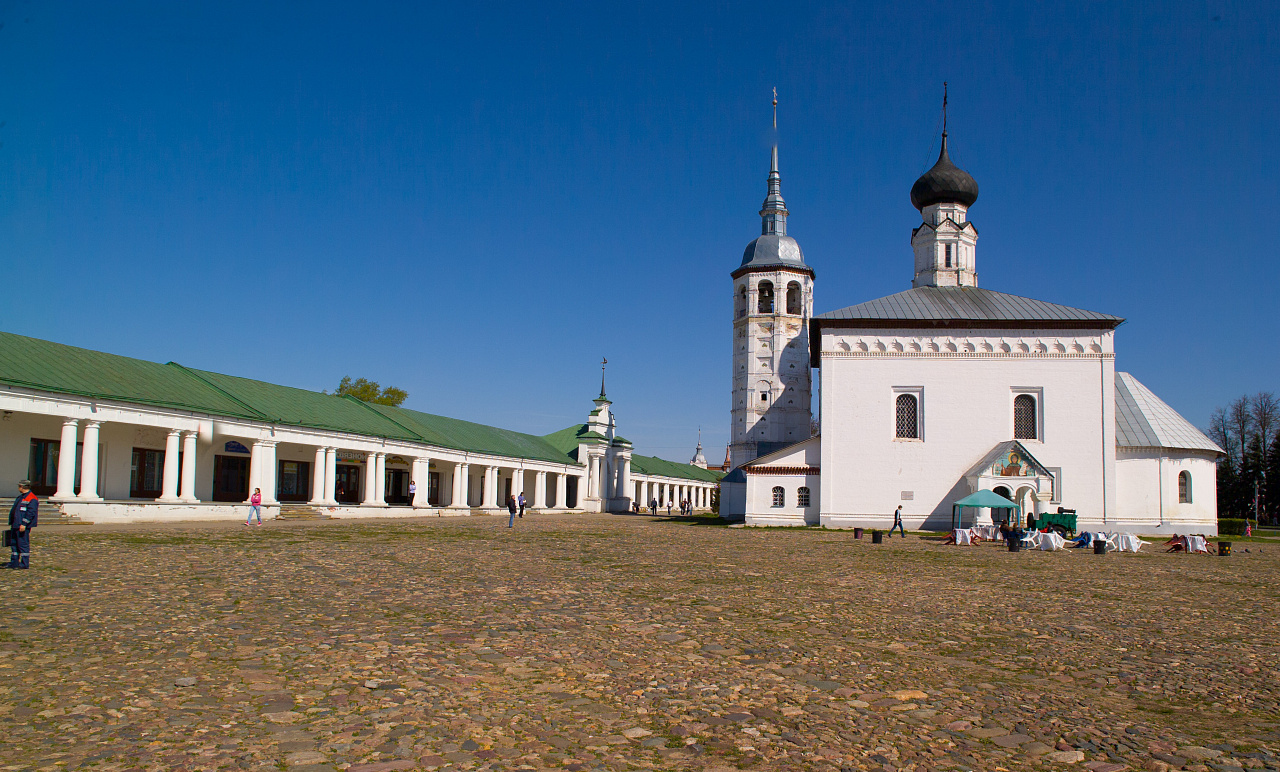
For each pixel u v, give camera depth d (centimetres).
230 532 3300
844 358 5350
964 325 5266
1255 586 2214
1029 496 4903
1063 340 5200
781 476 5403
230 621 1266
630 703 892
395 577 1888
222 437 4616
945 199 6162
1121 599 1848
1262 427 9044
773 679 1008
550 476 8894
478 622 1320
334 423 5359
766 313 7350
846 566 2512
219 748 718
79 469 4166
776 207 7619
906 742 786
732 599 1672
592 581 1920
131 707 822
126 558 2112
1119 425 5319
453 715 830
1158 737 816
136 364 4506
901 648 1213
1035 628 1419
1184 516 5200
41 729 752
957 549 3516
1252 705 945
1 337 3866
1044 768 726
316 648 1096
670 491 12412
